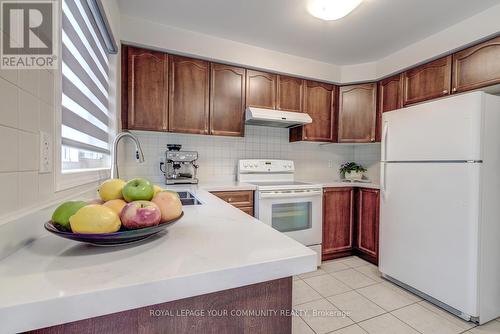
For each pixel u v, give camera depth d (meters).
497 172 1.64
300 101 2.79
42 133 0.70
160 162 2.52
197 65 2.35
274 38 2.36
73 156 1.18
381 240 2.25
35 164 0.66
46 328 0.41
